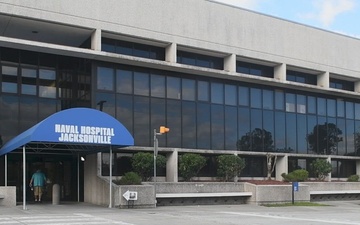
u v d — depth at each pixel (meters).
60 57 25.47
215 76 28.91
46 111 24.72
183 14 27.50
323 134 34.34
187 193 24.58
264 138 31.06
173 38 26.89
